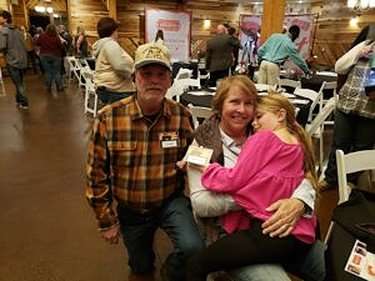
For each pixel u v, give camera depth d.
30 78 9.61
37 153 3.67
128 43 11.46
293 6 10.38
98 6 11.27
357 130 2.64
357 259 0.99
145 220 1.67
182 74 4.97
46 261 1.97
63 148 3.85
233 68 6.22
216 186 1.24
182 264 1.56
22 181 2.98
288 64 5.58
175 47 9.43
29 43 10.20
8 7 10.41
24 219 2.38
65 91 7.70
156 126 1.51
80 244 2.13
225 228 1.30
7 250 2.05
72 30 11.20
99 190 1.56
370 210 1.17
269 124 1.29
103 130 1.49
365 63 2.47
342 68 2.60
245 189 1.20
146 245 1.79
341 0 8.62
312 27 8.75
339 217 1.14
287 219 1.15
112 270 1.92
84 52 9.52
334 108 3.00
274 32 5.18
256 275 1.15
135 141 1.50
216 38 5.98
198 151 1.37
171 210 1.60
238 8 12.41
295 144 1.24
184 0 11.65
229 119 1.36
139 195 1.57
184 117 1.58
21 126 4.70
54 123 4.90
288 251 1.17
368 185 2.54
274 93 1.40
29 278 1.84
